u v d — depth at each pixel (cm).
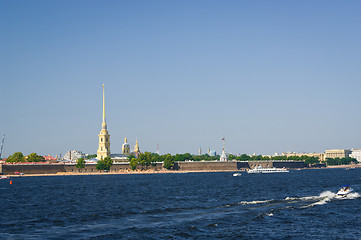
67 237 7819
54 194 17162
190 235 7906
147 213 10319
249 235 7919
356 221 9131
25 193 17925
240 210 10412
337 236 7881
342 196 13112
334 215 9794
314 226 8656
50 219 9925
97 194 16825
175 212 10350
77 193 17550
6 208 12219
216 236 7850
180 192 16925
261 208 10681
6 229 8731
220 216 9600
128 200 13950
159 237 7775
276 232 8144
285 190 16688
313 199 12600
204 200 13162
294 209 10544
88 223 9188
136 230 8275
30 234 8156
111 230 8344
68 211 11312
